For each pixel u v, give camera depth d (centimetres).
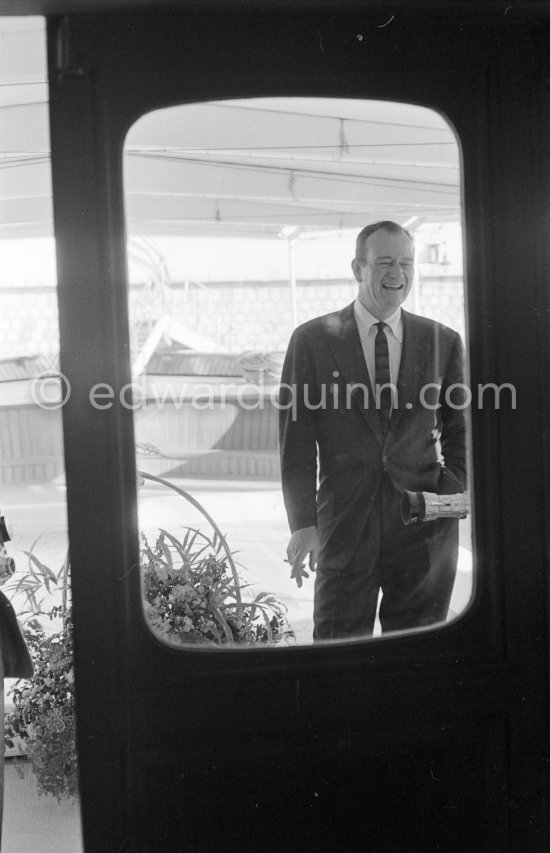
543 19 193
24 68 193
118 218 188
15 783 263
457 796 201
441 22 191
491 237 195
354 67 190
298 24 189
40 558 290
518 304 196
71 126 186
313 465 194
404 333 193
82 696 192
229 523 193
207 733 195
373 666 197
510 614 199
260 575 195
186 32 187
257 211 189
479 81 193
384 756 199
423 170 194
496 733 201
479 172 194
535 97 194
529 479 198
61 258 187
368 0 188
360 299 192
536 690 201
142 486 190
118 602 191
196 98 188
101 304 188
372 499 195
